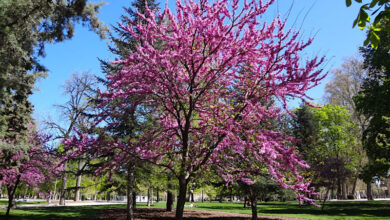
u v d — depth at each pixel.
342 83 30.50
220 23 5.88
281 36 5.54
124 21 13.30
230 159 7.34
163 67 5.92
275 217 13.60
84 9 8.40
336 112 30.78
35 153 13.27
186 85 6.95
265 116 6.14
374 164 18.03
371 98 17.55
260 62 6.24
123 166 7.64
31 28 8.33
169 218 12.48
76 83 25.55
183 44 5.98
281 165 5.71
